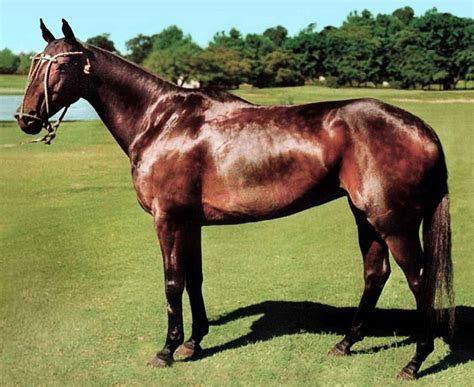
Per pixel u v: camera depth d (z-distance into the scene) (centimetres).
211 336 511
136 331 519
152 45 7831
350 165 401
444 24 6172
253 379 434
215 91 449
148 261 729
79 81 447
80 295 611
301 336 506
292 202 420
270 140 415
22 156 1644
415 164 393
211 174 425
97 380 434
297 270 693
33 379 436
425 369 441
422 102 3419
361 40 6812
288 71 6781
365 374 436
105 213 984
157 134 441
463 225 859
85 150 1778
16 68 6431
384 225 402
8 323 541
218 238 844
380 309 567
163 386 425
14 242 816
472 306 562
